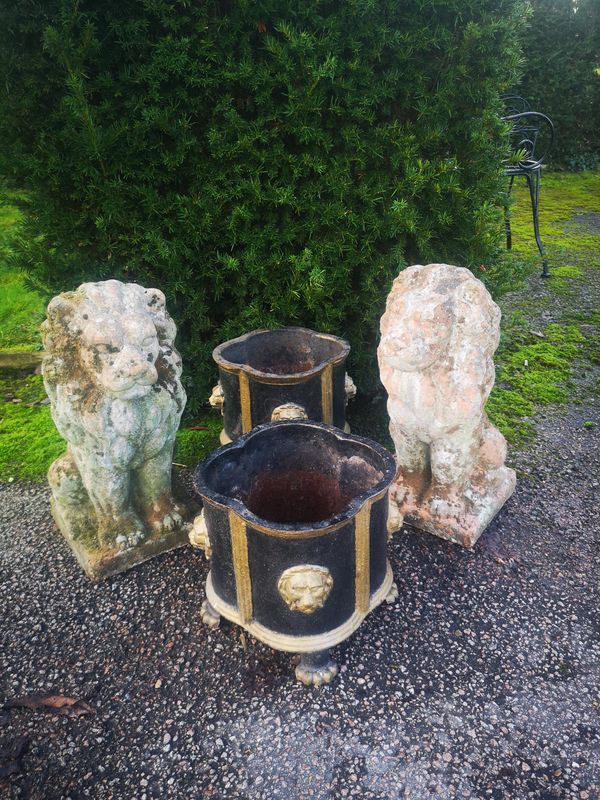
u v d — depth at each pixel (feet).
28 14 9.45
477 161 11.60
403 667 7.61
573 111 37.17
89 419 8.03
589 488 11.11
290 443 8.36
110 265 11.27
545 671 7.56
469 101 11.35
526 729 6.87
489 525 10.05
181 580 9.00
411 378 8.70
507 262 13.02
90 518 9.46
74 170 10.43
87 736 6.93
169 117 10.46
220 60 10.55
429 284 8.58
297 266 11.13
